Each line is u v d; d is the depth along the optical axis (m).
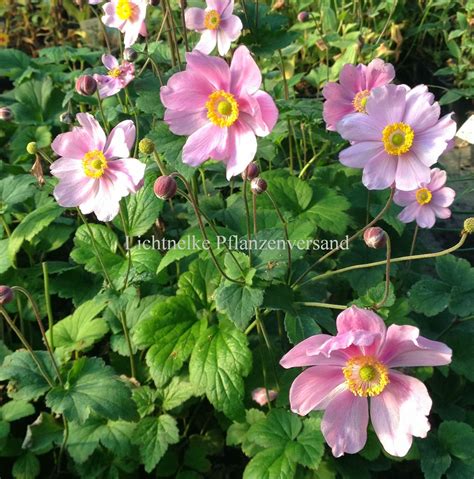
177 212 0.47
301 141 0.54
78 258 0.38
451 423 0.33
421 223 0.39
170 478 0.36
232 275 0.32
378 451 0.32
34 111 0.61
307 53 0.73
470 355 0.36
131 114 0.47
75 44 0.86
